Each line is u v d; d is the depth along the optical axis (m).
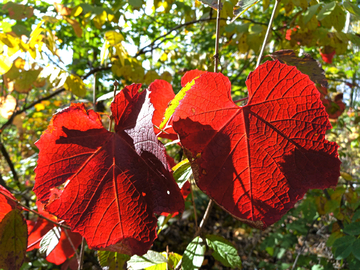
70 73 0.55
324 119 0.22
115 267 0.33
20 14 0.76
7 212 0.28
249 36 0.85
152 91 0.32
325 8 0.63
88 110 0.23
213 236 0.35
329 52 0.82
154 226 0.23
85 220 0.23
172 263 0.37
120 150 0.24
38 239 0.40
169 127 0.26
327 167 0.23
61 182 0.23
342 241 0.71
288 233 1.27
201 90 0.23
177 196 0.23
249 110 0.23
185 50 1.70
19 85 0.73
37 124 1.50
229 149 0.23
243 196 0.23
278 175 0.23
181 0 1.26
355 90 1.99
